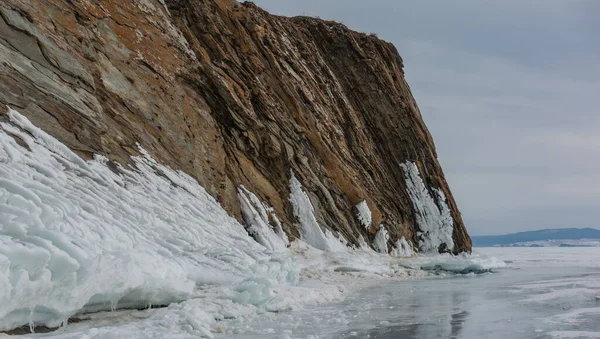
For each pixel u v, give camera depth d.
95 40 15.96
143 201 13.51
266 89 25.59
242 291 11.72
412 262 28.86
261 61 26.22
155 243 11.47
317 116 28.00
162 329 8.54
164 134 17.47
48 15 13.76
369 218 27.78
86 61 14.88
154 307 9.99
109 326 8.20
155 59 18.61
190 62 20.72
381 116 36.66
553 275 28.56
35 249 6.77
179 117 18.61
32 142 10.97
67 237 7.89
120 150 14.86
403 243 32.25
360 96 36.56
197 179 18.17
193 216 15.46
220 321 10.28
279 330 9.91
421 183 36.38
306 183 25.06
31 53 12.54
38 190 9.02
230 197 20.23
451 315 12.67
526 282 23.06
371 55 37.75
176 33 20.64
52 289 7.07
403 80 41.62
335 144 28.78
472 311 13.42
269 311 12.05
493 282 23.03
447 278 25.72
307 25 36.66
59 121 12.50
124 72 16.83
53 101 12.57
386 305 14.52
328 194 26.16
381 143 36.50
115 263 8.29
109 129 14.87
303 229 23.70
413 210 35.78
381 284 20.92
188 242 13.21
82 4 15.88
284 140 24.84
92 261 7.59
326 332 10.11
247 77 24.34
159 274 9.75
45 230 7.48
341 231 26.00
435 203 36.84
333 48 36.75
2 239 6.67
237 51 24.98
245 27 26.47
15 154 9.93
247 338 9.05
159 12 20.06
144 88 17.42
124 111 16.05
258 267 13.54
